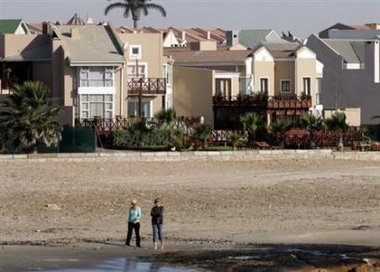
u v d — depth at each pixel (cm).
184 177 15675
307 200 13175
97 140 19050
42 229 10281
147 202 12644
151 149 18650
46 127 17400
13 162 16188
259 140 19888
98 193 13475
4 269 7875
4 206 11975
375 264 8331
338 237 9900
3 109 17512
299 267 8156
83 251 8800
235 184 14900
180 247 9138
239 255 8681
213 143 19288
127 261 8331
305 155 18325
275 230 10400
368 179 15912
